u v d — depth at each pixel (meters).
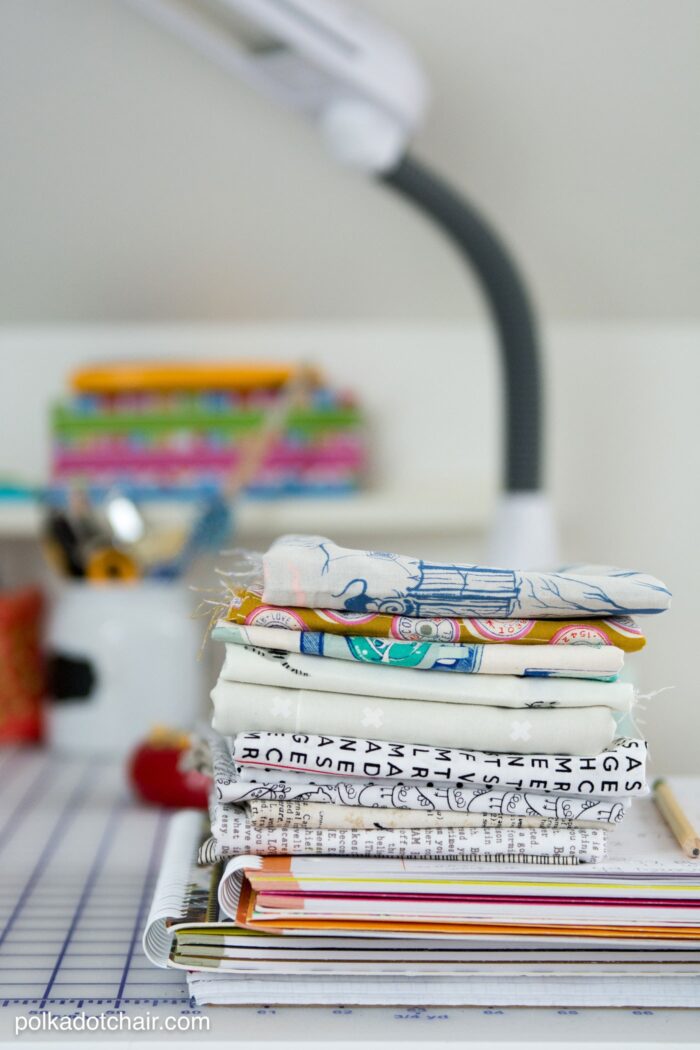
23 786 1.07
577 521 1.49
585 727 0.56
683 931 0.57
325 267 1.41
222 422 1.34
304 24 0.99
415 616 0.58
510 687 0.57
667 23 1.12
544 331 1.48
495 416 1.49
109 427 1.34
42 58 1.16
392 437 1.50
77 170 1.28
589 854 0.57
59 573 1.23
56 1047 0.52
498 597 0.57
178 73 1.17
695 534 1.48
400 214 1.32
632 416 1.48
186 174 1.29
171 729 1.05
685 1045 0.53
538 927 0.57
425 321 1.48
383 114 1.07
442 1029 0.55
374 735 0.57
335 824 0.57
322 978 0.57
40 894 0.75
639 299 1.44
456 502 1.36
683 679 1.47
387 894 0.56
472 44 1.14
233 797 0.57
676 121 1.22
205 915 0.58
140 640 1.19
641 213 1.33
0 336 1.50
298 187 1.30
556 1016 0.56
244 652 0.57
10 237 1.36
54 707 1.23
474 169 1.28
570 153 1.26
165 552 1.24
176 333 1.50
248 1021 0.55
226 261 1.40
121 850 0.86
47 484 1.46
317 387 1.39
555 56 1.15
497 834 0.57
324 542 0.60
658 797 0.68
